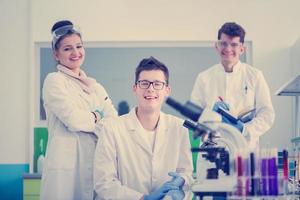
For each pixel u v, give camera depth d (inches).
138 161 103.8
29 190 150.9
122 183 102.9
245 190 75.9
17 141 165.2
